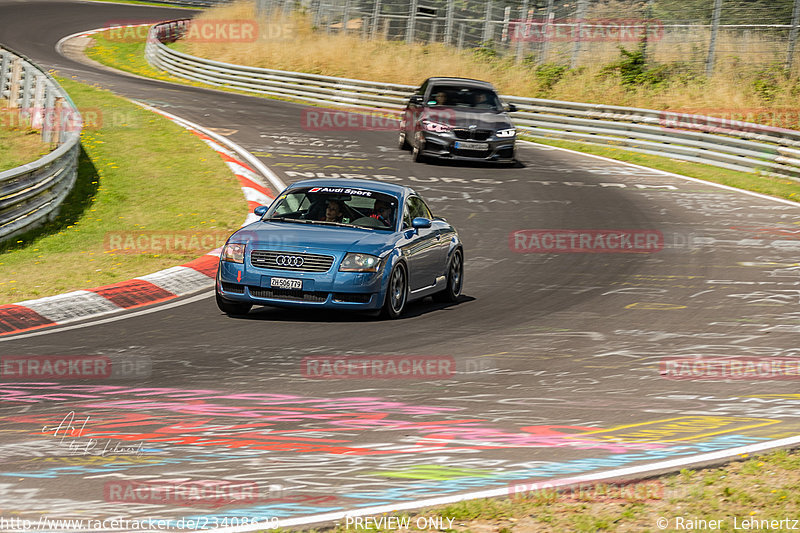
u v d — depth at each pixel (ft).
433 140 270.67
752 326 124.47
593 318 129.08
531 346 112.06
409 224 137.80
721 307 136.26
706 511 60.18
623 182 261.03
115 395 89.15
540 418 82.99
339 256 124.47
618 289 149.89
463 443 75.31
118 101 345.72
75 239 185.98
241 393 90.22
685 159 300.40
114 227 194.90
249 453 72.33
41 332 119.24
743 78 367.66
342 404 86.79
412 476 67.31
